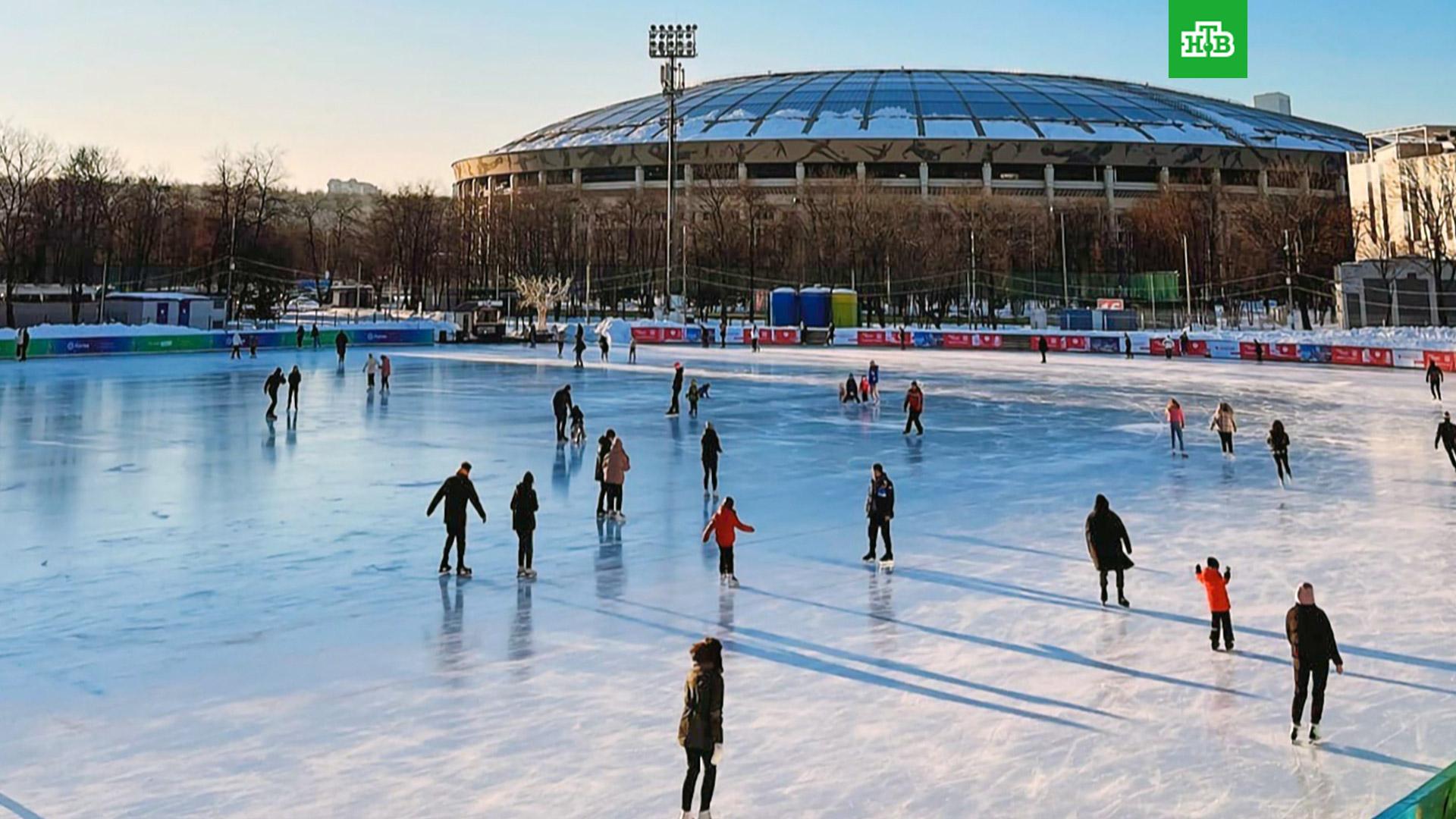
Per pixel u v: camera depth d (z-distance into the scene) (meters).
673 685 8.75
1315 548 13.73
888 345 65.62
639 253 103.44
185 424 25.75
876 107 127.00
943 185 113.00
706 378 41.78
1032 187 113.75
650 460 21.16
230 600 11.11
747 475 19.38
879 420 28.20
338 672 8.98
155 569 12.32
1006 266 90.88
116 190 85.25
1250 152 114.12
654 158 116.25
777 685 8.75
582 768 7.13
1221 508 16.47
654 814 6.46
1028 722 7.98
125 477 18.45
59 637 9.81
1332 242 78.69
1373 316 62.81
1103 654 9.52
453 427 25.88
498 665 9.19
